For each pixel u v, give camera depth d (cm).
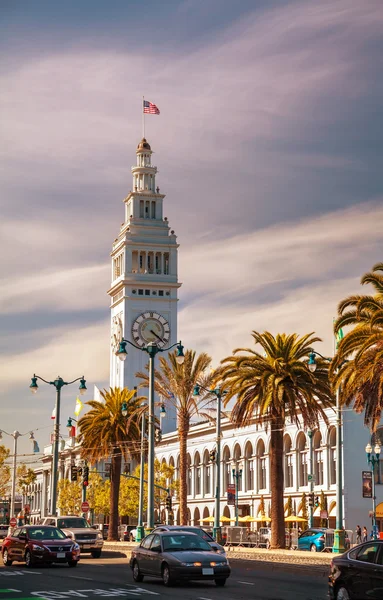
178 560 3097
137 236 17762
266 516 9788
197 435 11950
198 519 11869
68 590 2934
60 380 6794
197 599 2636
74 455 16638
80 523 5716
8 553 4488
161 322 17438
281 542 5756
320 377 5828
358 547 2306
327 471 8806
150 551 3288
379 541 2242
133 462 14038
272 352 5894
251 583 3316
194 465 12000
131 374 17088
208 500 11450
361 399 4925
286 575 3844
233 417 5944
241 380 5841
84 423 8869
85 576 3641
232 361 5947
